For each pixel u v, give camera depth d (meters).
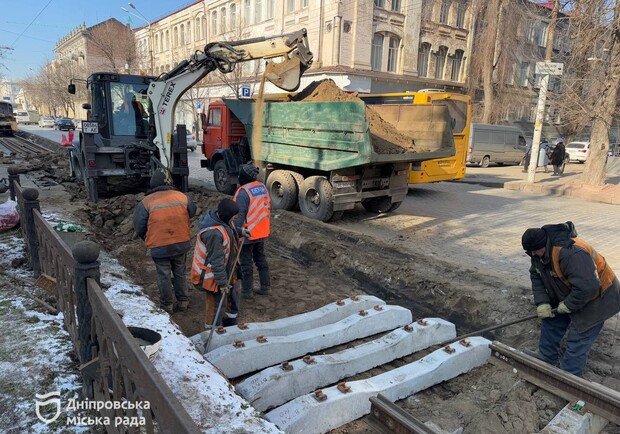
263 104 9.72
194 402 2.74
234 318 4.58
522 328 4.67
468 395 3.64
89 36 43.28
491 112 25.27
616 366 4.02
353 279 6.27
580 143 28.47
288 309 5.17
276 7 28.09
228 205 4.15
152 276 5.96
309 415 3.06
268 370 3.51
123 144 10.12
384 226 8.86
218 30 34.12
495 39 24.58
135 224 4.66
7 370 3.11
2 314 3.97
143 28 46.00
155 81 9.27
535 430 3.19
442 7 30.05
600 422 3.28
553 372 3.57
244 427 2.55
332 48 24.91
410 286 5.80
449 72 31.58
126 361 2.08
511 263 6.59
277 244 7.76
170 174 9.45
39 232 4.42
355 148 7.81
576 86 14.30
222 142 11.72
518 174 19.72
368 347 4.09
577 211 10.76
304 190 8.88
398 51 28.03
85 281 2.67
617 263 6.53
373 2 25.69
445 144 8.96
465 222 9.33
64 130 43.44
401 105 10.02
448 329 4.63
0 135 30.39
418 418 3.33
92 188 9.48
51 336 3.58
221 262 4.09
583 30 13.37
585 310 3.51
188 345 3.47
